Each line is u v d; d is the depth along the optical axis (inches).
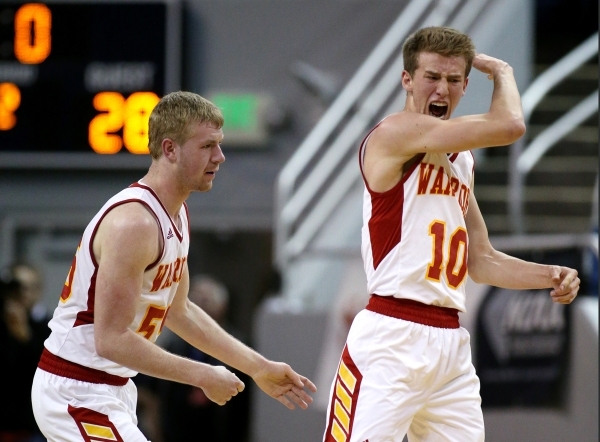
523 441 801.6
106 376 435.8
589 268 805.9
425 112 434.0
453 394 442.3
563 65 1054.4
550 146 1131.3
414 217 435.5
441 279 435.8
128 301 411.8
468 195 457.7
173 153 432.8
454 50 426.0
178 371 415.2
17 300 785.6
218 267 1451.8
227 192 1256.8
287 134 1248.2
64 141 1194.0
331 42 1254.9
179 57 1199.6
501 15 1129.4
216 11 1264.8
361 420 428.8
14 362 776.3
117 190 1262.3
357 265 914.1
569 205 1077.1
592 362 784.3
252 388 915.4
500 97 421.4
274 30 1261.1
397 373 428.1
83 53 1194.0
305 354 895.7
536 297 814.5
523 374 811.4
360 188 1029.2
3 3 1202.6
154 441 901.2
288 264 979.3
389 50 1107.3
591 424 784.3
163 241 428.8
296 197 1031.6
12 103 1197.1
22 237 1315.2
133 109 1187.9
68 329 434.3
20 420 776.9
